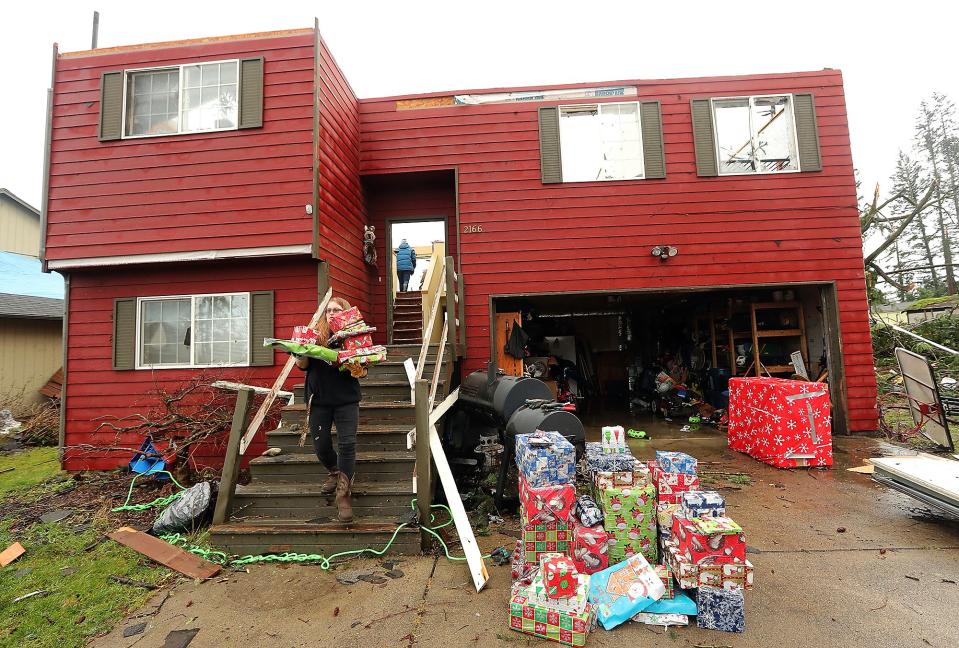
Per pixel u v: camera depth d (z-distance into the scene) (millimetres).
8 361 9984
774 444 5387
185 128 5895
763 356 8008
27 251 15039
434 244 8695
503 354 7430
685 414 8719
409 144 7328
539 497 2719
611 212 7148
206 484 3975
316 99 5762
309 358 3387
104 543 3613
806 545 3311
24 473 6059
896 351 6570
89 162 5902
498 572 2992
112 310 6086
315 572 3066
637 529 2770
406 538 3271
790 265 7016
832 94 7199
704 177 7125
